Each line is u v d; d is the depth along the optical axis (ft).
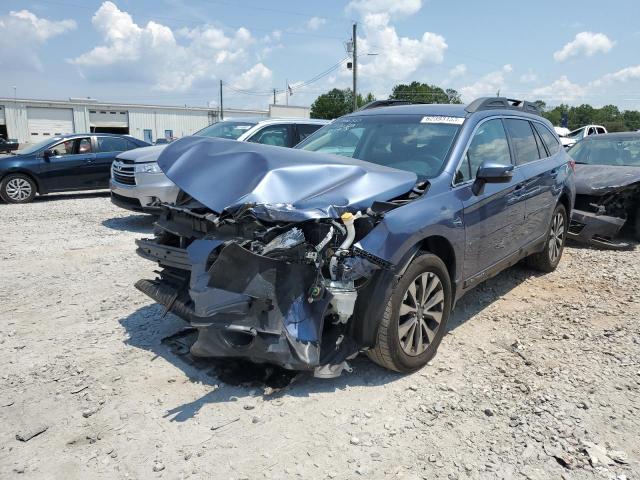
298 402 10.90
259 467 8.94
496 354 13.33
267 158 11.62
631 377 12.12
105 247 24.70
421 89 270.26
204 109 204.44
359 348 11.19
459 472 8.87
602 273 20.74
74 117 188.44
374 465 9.02
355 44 132.46
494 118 16.12
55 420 10.23
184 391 11.27
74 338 13.94
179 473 8.78
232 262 9.74
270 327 10.06
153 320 15.19
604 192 24.80
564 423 10.25
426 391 11.43
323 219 10.28
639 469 8.94
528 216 17.10
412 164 13.93
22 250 23.99
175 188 27.73
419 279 11.98
